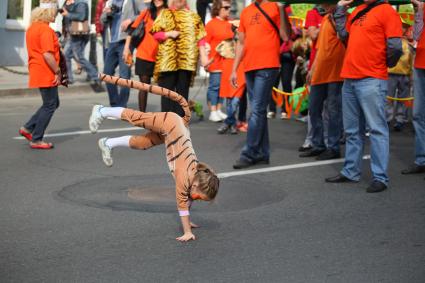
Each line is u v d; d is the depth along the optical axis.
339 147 16.41
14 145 17.09
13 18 30.39
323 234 11.03
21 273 9.26
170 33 18.44
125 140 11.45
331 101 16.17
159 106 24.25
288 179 14.45
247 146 15.48
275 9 15.12
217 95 21.47
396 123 20.56
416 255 10.18
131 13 20.38
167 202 12.66
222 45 19.91
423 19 14.59
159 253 10.08
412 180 14.44
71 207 12.20
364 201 12.90
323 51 16.03
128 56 20.53
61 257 9.85
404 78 20.22
